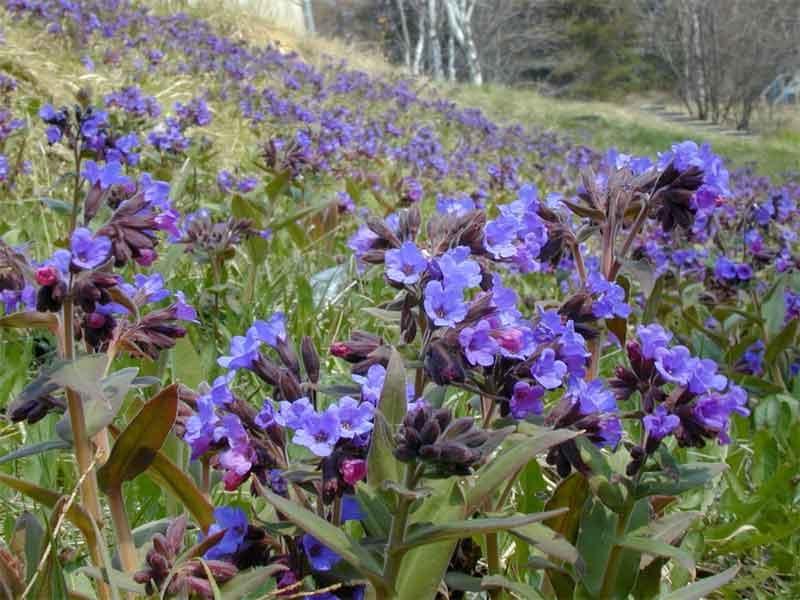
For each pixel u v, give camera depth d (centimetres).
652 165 44
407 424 26
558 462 32
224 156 131
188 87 173
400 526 27
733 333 72
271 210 84
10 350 56
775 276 84
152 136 97
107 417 32
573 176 194
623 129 414
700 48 609
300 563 30
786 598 43
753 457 52
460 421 27
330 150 121
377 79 281
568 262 76
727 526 46
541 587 37
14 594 28
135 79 161
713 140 447
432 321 30
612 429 32
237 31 288
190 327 61
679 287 77
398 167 146
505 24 738
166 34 217
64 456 47
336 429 27
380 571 28
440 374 29
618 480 32
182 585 28
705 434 31
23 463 45
